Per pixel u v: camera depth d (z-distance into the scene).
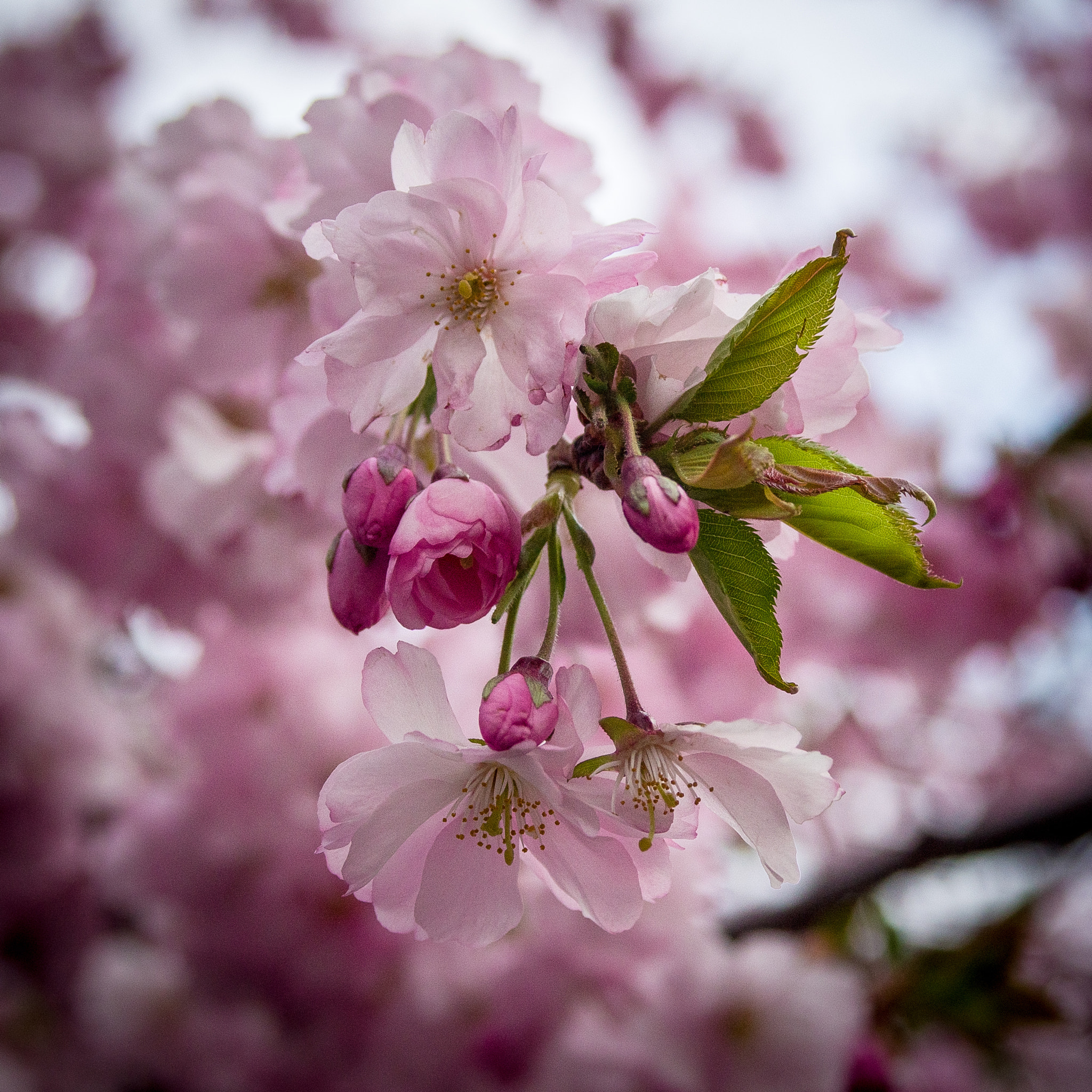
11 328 0.66
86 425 0.40
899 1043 0.47
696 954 0.44
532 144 0.25
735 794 0.18
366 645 0.45
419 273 0.18
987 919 0.51
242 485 0.36
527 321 0.18
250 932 0.47
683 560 0.18
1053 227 0.79
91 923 0.56
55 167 0.69
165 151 0.34
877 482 0.17
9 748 0.54
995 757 0.77
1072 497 0.49
